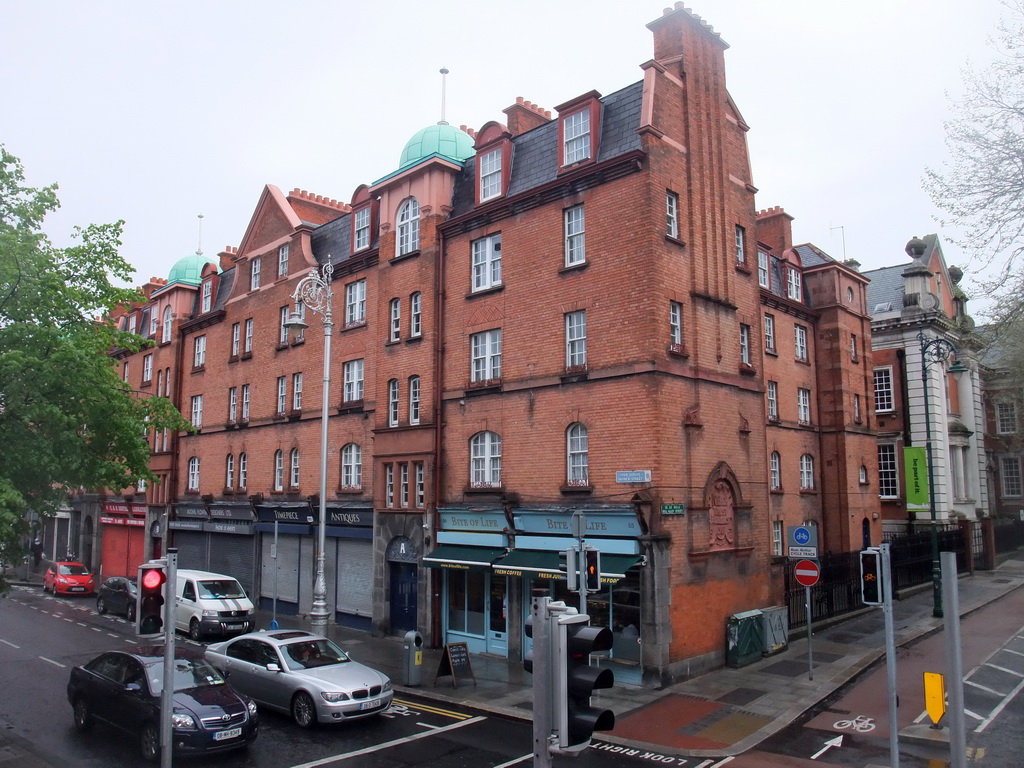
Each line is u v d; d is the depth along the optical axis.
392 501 24.73
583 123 20.83
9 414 14.84
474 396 22.41
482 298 22.59
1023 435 39.72
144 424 17.69
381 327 25.88
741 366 21.52
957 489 39.25
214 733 12.59
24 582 40.81
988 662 19.06
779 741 13.80
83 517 46.50
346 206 36.44
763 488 21.81
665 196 19.45
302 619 27.81
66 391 15.54
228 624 24.12
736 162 22.88
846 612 25.03
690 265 20.03
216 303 37.28
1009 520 43.56
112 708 13.77
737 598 20.19
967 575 34.41
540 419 20.45
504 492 21.03
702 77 21.66
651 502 17.69
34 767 12.41
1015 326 17.59
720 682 17.72
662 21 21.50
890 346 38.53
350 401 27.33
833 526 31.86
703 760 12.91
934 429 36.78
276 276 31.94
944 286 41.66
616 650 18.17
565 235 20.64
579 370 19.55
